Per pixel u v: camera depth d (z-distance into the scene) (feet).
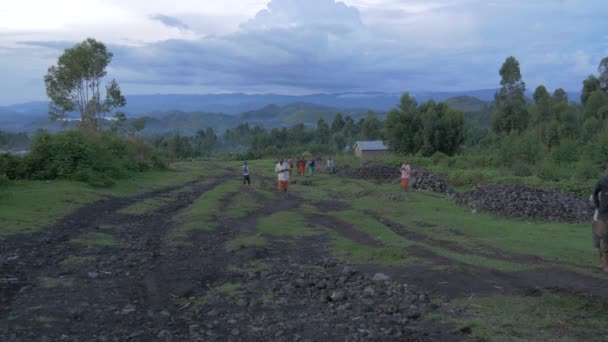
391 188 93.56
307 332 17.76
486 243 37.06
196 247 34.60
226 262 29.81
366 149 219.00
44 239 35.78
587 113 236.63
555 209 56.08
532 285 22.57
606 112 211.82
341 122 475.72
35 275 25.66
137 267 28.27
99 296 22.26
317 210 59.31
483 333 16.55
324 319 19.27
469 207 64.08
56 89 156.66
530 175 97.66
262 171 158.20
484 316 18.53
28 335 17.13
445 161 136.87
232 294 22.90
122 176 93.66
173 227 43.78
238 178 127.75
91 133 119.55
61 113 161.48
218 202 62.80
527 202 58.29
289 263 30.07
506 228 46.26
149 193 78.95
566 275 24.59
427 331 17.26
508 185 68.13
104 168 88.63
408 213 57.31
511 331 16.74
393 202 68.80
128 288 23.85
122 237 38.83
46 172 78.02
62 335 17.30
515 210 57.11
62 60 155.22
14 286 23.22
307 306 21.18
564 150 119.24
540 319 17.94
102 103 166.81
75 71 155.33
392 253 30.81
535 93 237.86
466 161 136.05
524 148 122.93
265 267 28.53
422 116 194.39
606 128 121.19
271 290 23.66
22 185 68.28
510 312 18.83
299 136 459.32
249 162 229.04
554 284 22.72
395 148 199.11
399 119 197.67
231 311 20.58
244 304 21.39
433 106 195.72
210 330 18.26
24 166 77.41
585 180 80.59
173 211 57.93
